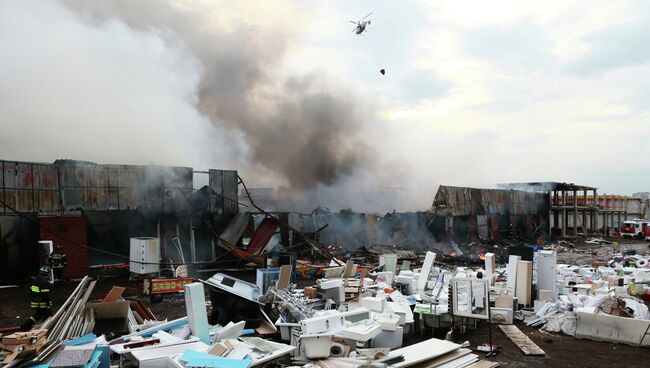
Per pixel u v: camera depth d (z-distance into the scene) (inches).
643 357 352.2
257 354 266.5
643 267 797.9
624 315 425.7
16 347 232.5
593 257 1106.1
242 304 389.4
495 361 337.7
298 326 341.1
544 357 349.7
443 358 309.7
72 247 685.3
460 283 391.5
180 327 339.6
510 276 509.7
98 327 364.5
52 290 591.8
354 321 343.0
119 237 769.6
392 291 483.5
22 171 677.9
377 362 270.8
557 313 445.4
